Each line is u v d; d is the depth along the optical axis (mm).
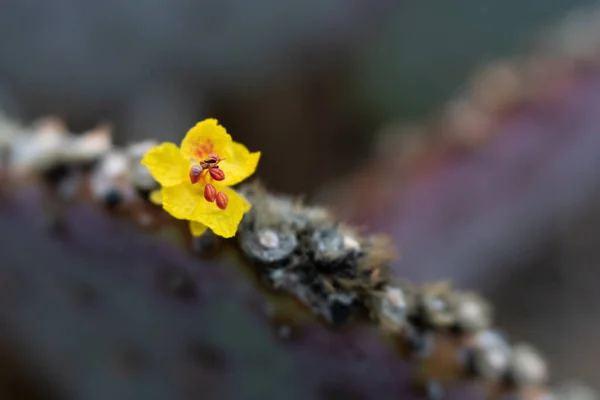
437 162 624
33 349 417
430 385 365
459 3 993
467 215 621
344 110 904
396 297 342
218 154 321
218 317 364
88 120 806
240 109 849
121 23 794
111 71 805
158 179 318
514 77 655
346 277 341
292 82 866
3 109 762
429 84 945
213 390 380
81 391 416
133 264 365
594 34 662
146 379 392
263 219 340
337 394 365
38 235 377
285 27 845
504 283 709
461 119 641
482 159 614
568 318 738
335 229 343
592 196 654
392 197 626
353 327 351
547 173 621
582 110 606
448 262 625
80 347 402
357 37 902
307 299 346
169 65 818
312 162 874
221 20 812
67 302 392
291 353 362
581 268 725
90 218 364
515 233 646
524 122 612
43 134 379
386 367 360
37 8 777
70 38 791
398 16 970
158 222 354
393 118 916
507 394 379
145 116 801
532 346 727
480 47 977
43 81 796
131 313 378
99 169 364
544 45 767
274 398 373
